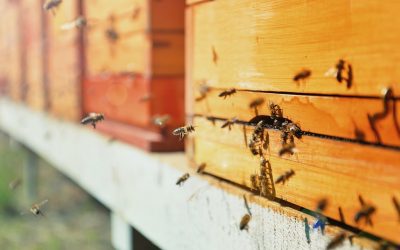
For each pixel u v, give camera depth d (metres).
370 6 0.41
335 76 0.43
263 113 0.51
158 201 0.71
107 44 0.93
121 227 0.84
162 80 0.78
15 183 1.12
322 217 0.45
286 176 0.48
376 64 0.41
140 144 0.79
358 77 0.42
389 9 0.40
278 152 0.48
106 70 0.94
